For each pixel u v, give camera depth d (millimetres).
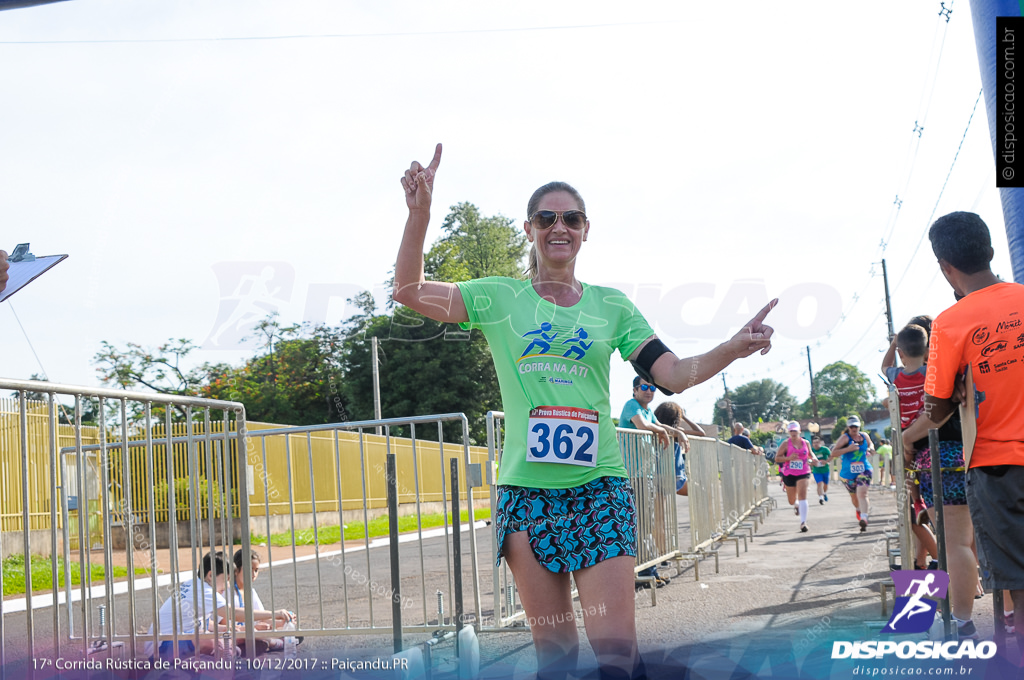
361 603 6184
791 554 8016
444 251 30234
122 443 3049
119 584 6328
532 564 2385
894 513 13188
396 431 8609
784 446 13586
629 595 2344
